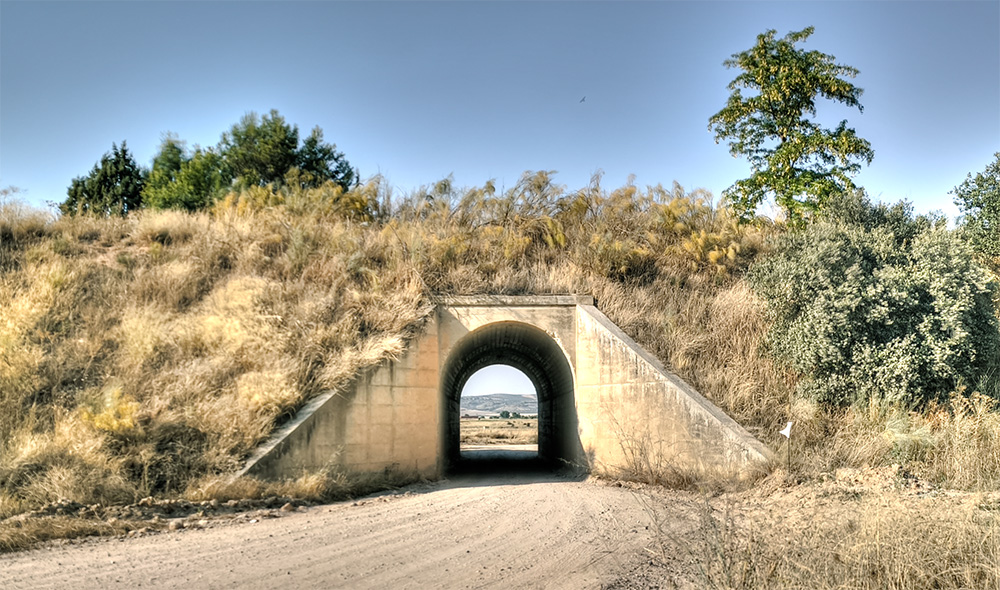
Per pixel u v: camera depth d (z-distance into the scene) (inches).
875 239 735.7
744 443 582.6
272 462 538.0
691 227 945.5
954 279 652.1
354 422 606.5
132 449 505.0
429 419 678.5
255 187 1051.3
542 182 989.8
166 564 326.0
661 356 698.2
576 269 830.5
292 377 603.2
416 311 714.2
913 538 302.8
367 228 969.5
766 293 728.3
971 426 554.3
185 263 788.6
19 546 358.6
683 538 381.7
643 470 615.2
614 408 677.3
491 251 865.5
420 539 390.0
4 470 460.4
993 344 641.6
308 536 393.4
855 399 627.5
